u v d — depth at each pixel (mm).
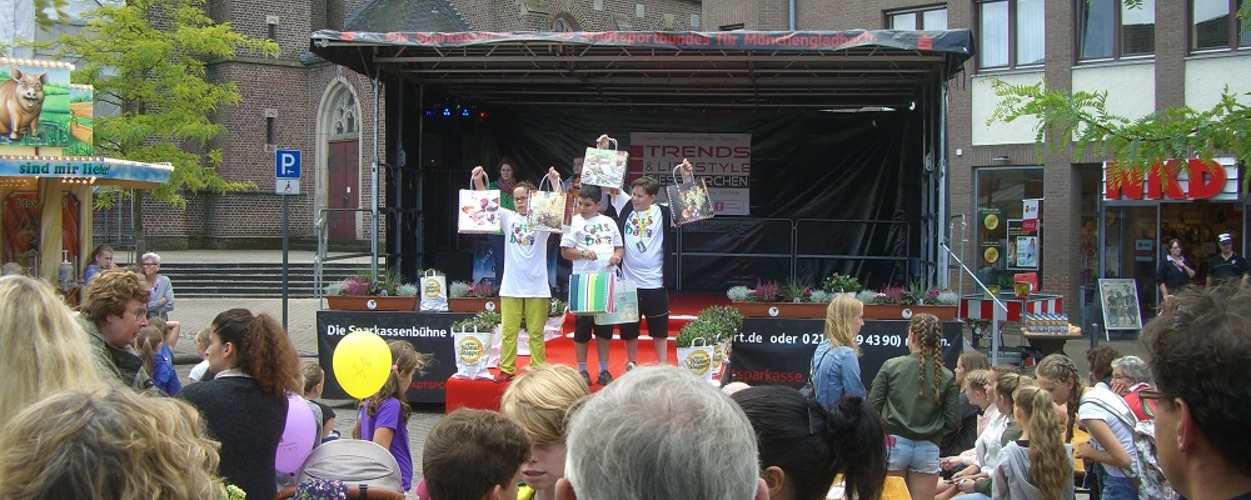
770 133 16469
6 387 3039
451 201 15984
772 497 2822
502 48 13117
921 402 6848
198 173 19922
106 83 19125
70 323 3229
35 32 25641
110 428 2166
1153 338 2254
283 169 14297
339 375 5781
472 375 10969
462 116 16234
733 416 2004
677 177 16578
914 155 15578
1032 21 19578
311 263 28234
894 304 11859
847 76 14312
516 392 4102
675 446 1884
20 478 2082
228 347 4387
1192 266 18484
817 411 2934
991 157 19766
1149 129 7012
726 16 22453
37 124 16734
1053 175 19078
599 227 10164
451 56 13094
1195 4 18016
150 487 2162
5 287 3150
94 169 16469
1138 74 18547
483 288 12539
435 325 12258
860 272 16312
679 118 16594
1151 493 5871
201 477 2348
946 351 11641
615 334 12391
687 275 16422
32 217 16922
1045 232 19219
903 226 15953
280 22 36719
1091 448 6133
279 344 4484
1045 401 5484
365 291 12461
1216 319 2135
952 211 20266
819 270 16344
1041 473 5434
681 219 10664
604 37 11500
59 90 16969
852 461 2969
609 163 10422
